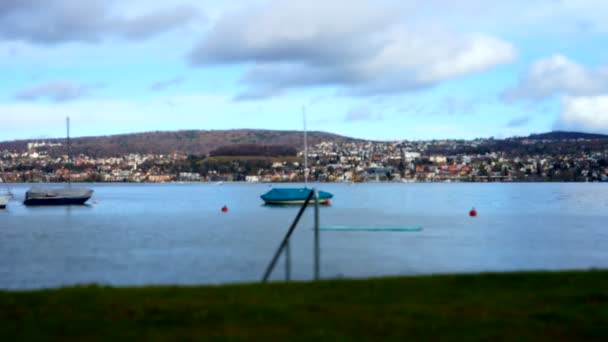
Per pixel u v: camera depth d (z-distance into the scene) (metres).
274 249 42.47
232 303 14.30
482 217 78.06
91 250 43.19
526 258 38.91
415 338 11.68
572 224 67.88
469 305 14.09
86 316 13.31
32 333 12.16
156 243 47.50
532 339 11.66
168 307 13.98
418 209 96.81
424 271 32.12
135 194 179.38
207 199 141.00
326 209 97.19
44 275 31.91
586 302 14.38
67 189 106.94
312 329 12.23
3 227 65.12
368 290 15.72
